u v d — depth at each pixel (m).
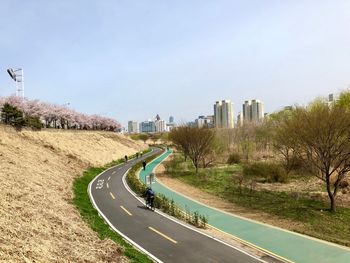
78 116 100.19
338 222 24.52
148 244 19.50
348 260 17.11
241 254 17.92
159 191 38.44
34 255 12.62
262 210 28.55
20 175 27.80
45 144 50.28
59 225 18.33
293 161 43.12
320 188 36.03
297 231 22.45
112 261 15.06
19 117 50.03
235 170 51.72
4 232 13.91
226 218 26.14
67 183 34.81
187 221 24.67
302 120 29.03
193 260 17.03
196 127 56.50
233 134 83.19
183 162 66.50
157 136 166.62
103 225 22.72
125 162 69.88
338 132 26.66
